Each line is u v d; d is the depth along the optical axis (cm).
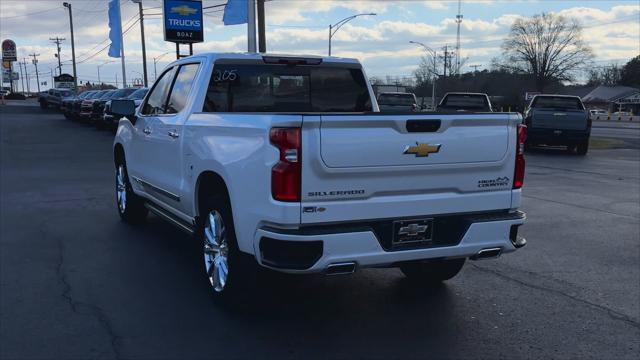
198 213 516
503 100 8625
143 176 675
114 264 593
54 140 2127
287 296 514
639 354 407
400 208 411
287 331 436
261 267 444
